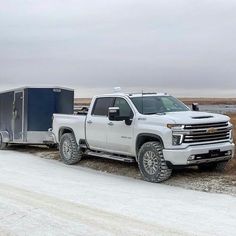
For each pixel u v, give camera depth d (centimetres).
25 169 1291
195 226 662
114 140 1202
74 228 644
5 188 958
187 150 1007
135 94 1207
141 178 1133
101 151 1302
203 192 938
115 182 1071
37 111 1838
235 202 833
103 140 1248
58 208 771
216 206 800
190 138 1024
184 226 661
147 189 973
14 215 720
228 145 1077
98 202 828
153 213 744
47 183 1038
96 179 1118
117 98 1223
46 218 700
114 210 763
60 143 1448
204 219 705
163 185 1029
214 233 625
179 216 724
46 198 856
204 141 1046
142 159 1090
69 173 1220
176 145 1016
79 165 1399
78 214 729
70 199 852
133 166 1277
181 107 1214
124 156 1219
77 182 1062
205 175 1102
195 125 1030
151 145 1058
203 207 791
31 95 1839
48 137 1838
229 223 681
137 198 871
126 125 1156
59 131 1462
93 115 1298
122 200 850
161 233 621
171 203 826
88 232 623
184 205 808
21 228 646
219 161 1101
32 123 1838
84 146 1352
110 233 618
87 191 941
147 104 1166
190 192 938
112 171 1255
